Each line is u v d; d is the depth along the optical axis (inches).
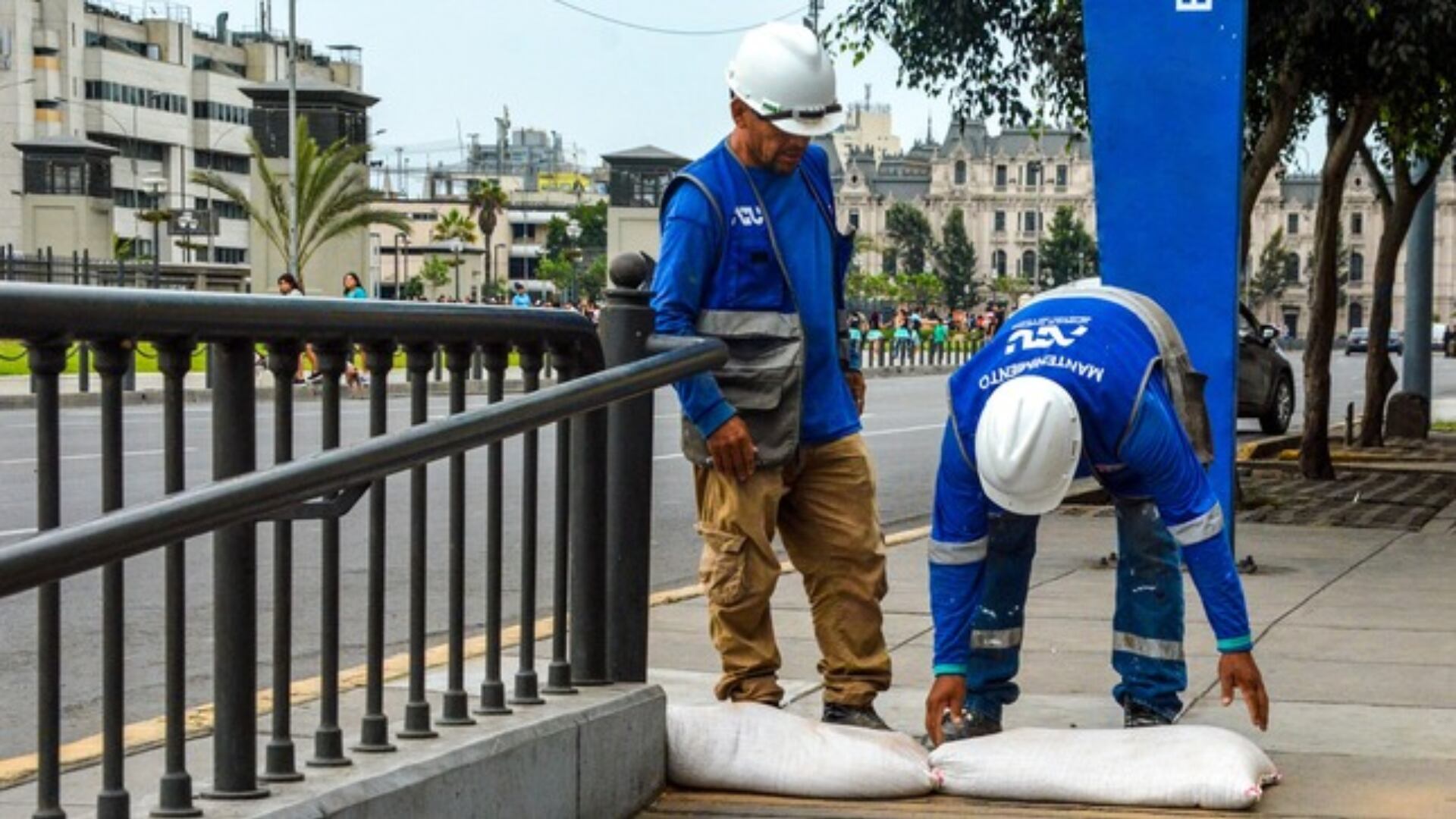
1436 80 562.3
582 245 6742.1
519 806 166.6
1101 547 431.2
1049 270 6934.1
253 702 142.4
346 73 6540.4
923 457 773.3
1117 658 220.4
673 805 191.6
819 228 207.2
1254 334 983.0
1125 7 339.0
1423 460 755.4
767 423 202.4
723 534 203.9
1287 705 243.0
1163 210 341.4
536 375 181.2
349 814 143.2
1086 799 191.6
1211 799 189.0
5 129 5054.1
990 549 215.5
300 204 1851.6
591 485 191.6
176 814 135.7
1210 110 338.3
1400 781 201.6
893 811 188.7
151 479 518.9
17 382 1120.2
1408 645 293.7
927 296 6555.1
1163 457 194.7
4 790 164.7
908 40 571.8
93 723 234.5
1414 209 813.2
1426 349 986.1
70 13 5147.6
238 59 6127.0
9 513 462.6
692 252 200.4
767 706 202.8
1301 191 7293.3
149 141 5502.0
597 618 192.4
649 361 180.2
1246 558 387.2
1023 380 188.7
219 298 136.4
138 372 1237.1
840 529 208.7
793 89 199.9
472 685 215.6
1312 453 641.6
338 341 150.2
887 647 287.9
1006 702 220.4
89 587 337.7
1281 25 494.3
